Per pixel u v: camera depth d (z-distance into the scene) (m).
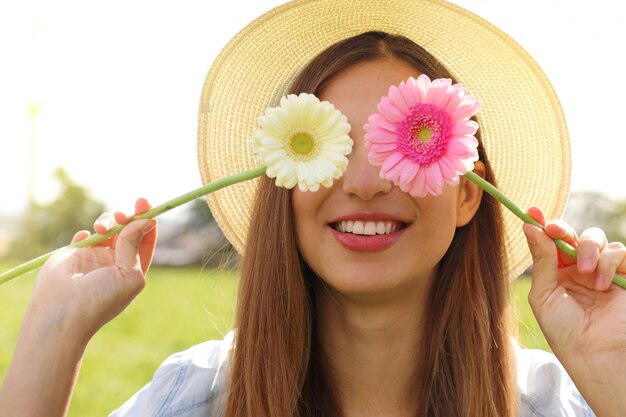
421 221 2.00
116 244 2.02
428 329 2.27
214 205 2.41
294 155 1.63
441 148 1.64
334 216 2.00
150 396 2.38
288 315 2.22
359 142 2.00
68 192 28.09
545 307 2.01
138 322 10.57
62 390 1.93
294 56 2.31
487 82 2.30
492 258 2.31
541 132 2.31
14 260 24.89
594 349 1.95
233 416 2.25
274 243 2.22
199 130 2.31
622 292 1.99
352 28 2.31
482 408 2.22
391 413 2.27
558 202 2.32
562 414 2.32
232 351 2.34
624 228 17.28
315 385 2.29
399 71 2.13
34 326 1.94
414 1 2.22
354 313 2.20
